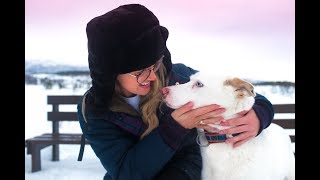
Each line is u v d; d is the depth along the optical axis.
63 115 3.99
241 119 1.62
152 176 1.56
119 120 1.62
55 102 4.03
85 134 1.67
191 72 1.93
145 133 1.60
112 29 1.41
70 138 3.77
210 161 1.72
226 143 1.69
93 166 3.72
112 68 1.44
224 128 1.63
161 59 1.59
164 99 1.63
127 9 1.50
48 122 4.78
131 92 1.59
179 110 1.53
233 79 1.63
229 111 1.63
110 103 1.61
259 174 1.67
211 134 1.69
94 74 1.50
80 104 1.79
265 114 1.69
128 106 1.64
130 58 1.42
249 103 1.62
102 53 1.43
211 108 1.54
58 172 3.59
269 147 1.74
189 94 1.61
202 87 1.61
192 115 1.53
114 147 1.60
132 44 1.42
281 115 4.46
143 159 1.52
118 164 1.58
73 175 3.47
